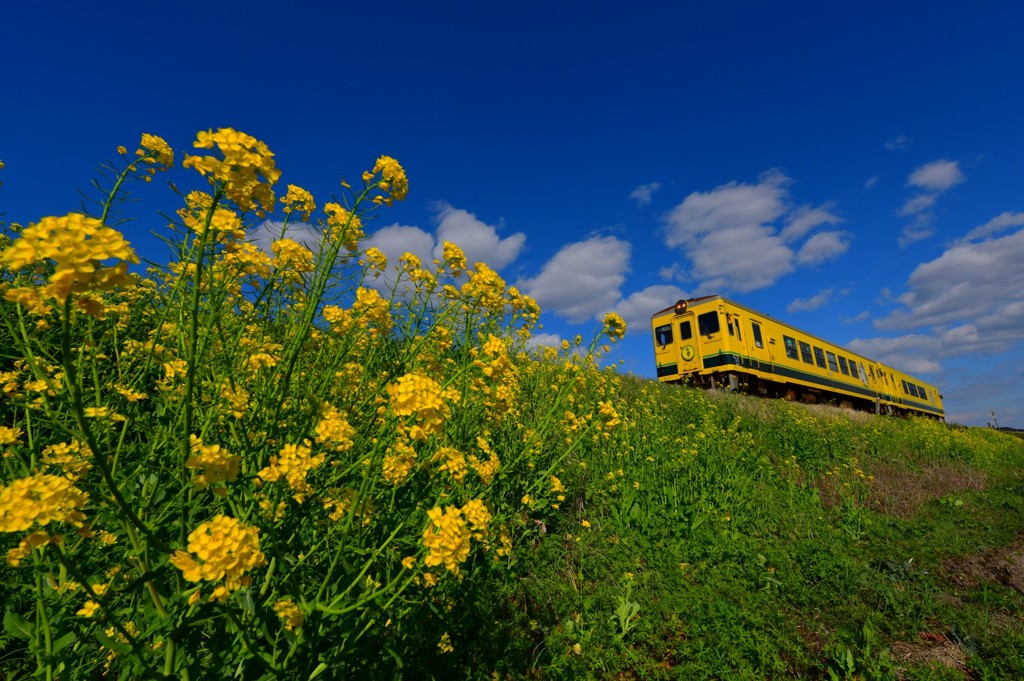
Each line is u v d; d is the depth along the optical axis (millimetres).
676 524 4934
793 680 3236
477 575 3242
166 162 2398
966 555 5379
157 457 2332
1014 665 3402
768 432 9977
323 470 2494
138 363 3219
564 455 4094
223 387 2422
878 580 4578
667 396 11406
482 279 3453
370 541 2410
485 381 3639
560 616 3473
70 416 2473
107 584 1763
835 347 22578
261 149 1520
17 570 1810
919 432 13273
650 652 3305
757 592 4152
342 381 3184
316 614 1689
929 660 3514
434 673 2436
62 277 1038
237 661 1641
